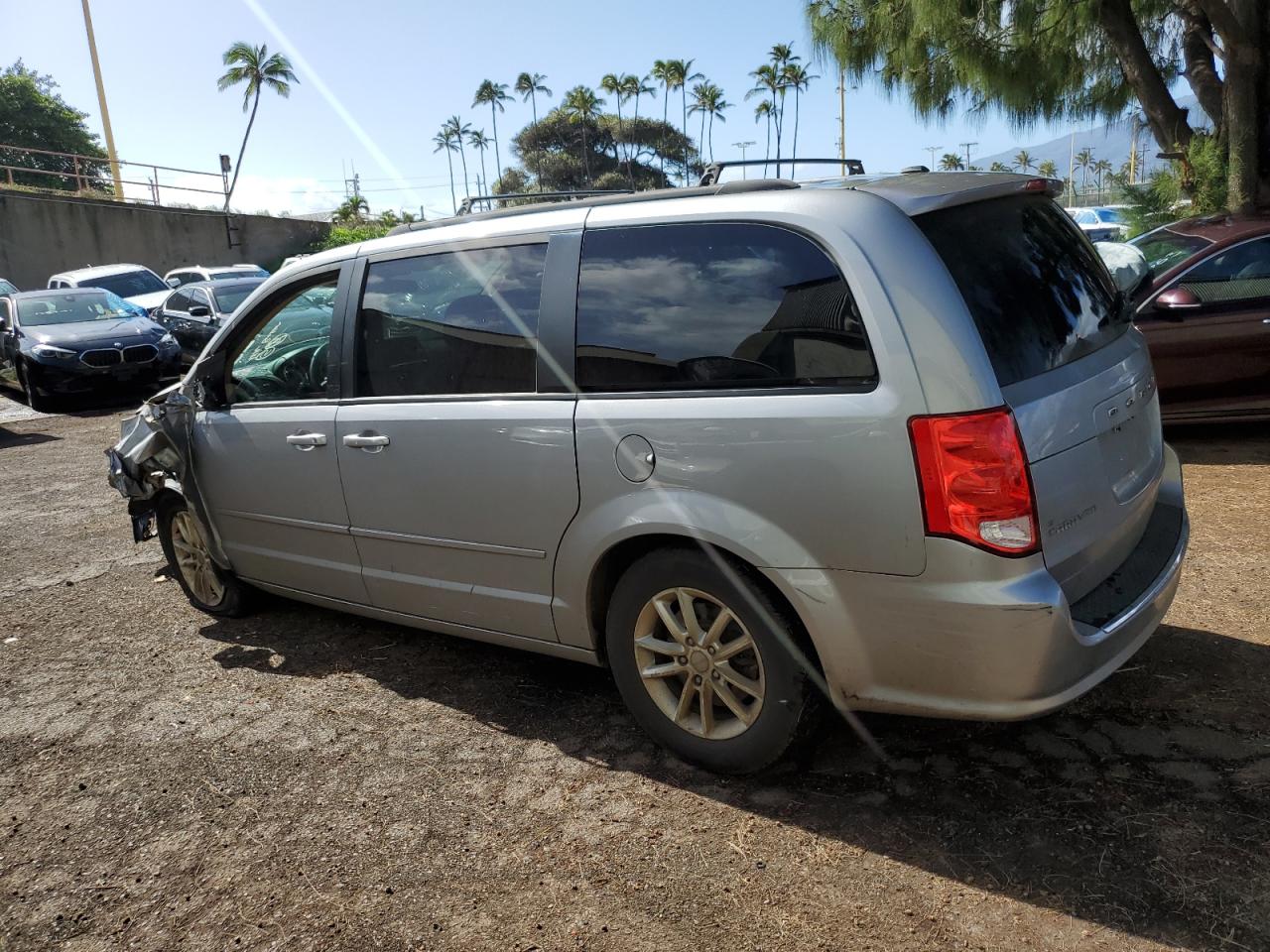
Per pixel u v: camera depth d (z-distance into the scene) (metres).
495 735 3.44
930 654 2.53
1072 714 3.22
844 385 2.56
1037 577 2.44
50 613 5.07
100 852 2.94
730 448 2.71
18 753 3.59
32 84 53.84
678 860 2.67
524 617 3.35
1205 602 4.03
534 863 2.71
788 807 2.86
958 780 2.92
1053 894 2.42
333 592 4.06
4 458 9.76
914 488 2.44
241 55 46.66
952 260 2.58
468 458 3.31
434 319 3.46
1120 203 12.16
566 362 3.08
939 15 10.66
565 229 3.16
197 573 4.82
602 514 3.00
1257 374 6.34
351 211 43.38
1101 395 2.77
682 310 2.87
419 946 2.43
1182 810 2.69
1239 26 9.30
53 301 14.15
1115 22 10.68
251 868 2.80
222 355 4.26
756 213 2.77
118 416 12.28
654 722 3.12
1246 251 6.38
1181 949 2.22
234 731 3.62
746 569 2.77
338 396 3.76
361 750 3.41
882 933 2.34
